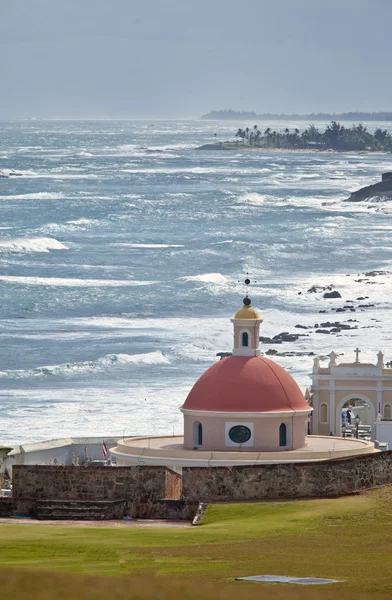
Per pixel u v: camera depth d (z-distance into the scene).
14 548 103.88
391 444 191.00
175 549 103.69
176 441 161.62
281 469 127.44
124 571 93.12
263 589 77.56
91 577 78.38
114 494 127.88
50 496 128.75
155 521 122.94
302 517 118.31
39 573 76.81
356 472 129.38
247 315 156.62
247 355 156.88
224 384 153.62
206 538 109.31
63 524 119.75
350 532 111.31
